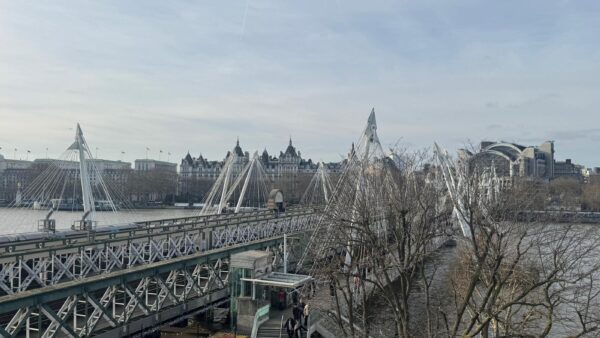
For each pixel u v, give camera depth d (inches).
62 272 1467.8
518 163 6186.0
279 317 1883.6
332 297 1765.5
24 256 1370.6
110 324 1483.8
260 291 1871.3
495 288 1241.4
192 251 2075.5
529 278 1393.9
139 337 1551.4
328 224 2242.9
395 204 1539.1
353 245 1761.8
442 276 2568.9
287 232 2822.3
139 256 1766.7
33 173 5836.6
